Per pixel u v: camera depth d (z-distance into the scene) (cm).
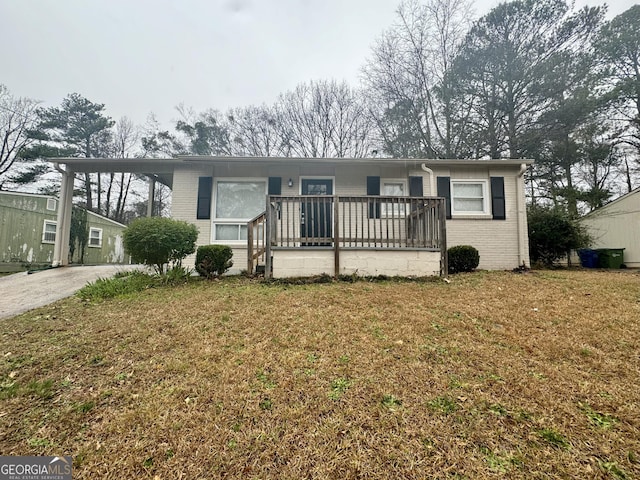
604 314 394
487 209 844
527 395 225
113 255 1698
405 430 192
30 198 1250
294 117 1962
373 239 618
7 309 475
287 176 848
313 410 212
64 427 204
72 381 256
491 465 167
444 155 1534
